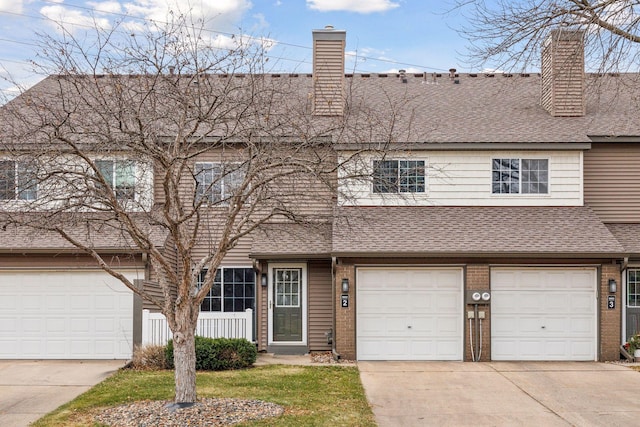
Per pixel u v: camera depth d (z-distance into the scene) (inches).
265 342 709.9
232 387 512.4
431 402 492.1
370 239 681.0
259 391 501.4
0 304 678.5
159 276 443.8
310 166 460.4
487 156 737.6
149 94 474.9
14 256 677.3
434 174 733.3
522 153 739.4
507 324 681.6
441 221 711.1
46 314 676.7
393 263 676.7
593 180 757.9
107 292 676.7
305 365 629.3
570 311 682.2
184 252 426.6
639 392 524.7
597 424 436.1
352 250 663.1
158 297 673.0
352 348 669.3
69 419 429.4
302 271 721.6
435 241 677.3
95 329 674.8
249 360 610.5
